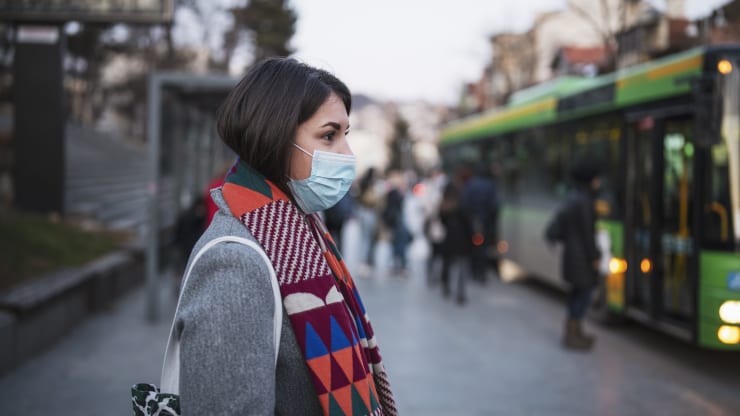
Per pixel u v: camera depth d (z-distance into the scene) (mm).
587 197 7387
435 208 12039
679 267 7000
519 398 5820
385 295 10922
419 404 5629
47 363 6516
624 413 5465
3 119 19172
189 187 11633
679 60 7062
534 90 12648
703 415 5422
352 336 1439
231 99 1549
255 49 25203
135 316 8742
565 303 10516
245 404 1274
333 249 1718
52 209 12484
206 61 25891
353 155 1594
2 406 5258
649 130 7727
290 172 1560
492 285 12297
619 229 8250
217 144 14750
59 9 12023
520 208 12375
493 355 7258
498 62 24578
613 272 8375
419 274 13375
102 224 13188
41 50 12375
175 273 10195
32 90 12406
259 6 24953
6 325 6051
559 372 6637
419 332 8297
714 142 6297
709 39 11648
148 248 8453
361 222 13391
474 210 12281
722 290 6402
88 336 7645
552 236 7504
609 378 6449
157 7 12086
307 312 1385
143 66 32062
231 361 1285
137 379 6055
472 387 6113
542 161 11352
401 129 64375
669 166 7266
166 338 7590
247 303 1320
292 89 1521
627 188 8109
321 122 1544
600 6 14516
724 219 6488
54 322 7336
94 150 25297
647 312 7594
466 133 16750
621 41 13320
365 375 1436
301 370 1394
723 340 6379
